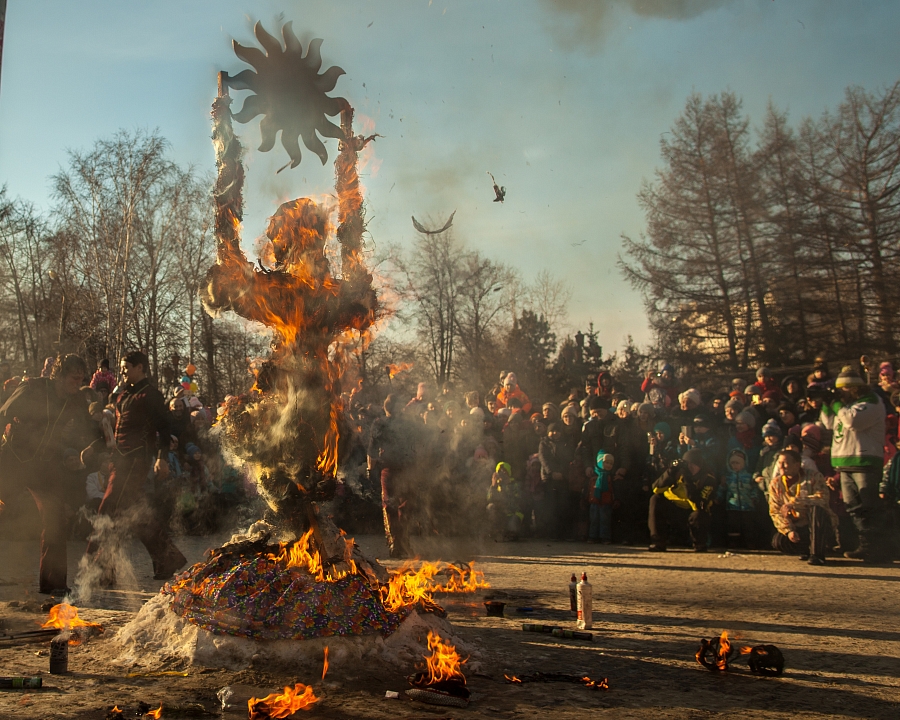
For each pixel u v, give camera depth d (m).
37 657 4.39
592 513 12.42
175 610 4.46
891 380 12.27
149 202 37.19
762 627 5.70
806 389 12.30
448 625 4.84
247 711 3.52
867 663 4.67
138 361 7.07
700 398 12.88
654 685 4.14
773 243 32.69
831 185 32.38
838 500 10.70
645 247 35.16
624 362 41.88
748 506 11.27
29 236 43.06
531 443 13.30
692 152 33.56
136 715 3.44
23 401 6.45
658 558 10.31
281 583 4.37
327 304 4.80
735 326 34.91
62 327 37.00
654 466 12.42
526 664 4.50
